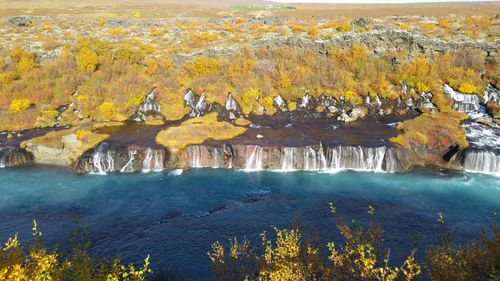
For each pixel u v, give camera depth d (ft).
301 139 144.56
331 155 135.74
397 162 132.57
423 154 138.82
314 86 187.73
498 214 101.91
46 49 208.64
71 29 250.98
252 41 211.61
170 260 84.74
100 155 135.54
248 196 115.55
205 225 99.09
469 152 130.41
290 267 46.96
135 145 139.64
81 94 182.39
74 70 194.29
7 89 179.11
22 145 145.28
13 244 43.78
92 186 123.75
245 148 137.18
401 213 102.99
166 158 137.39
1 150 142.92
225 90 186.39
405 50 192.24
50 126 168.35
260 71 195.72
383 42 195.31
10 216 104.94
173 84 190.19
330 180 126.11
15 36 228.63
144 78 193.26
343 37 198.90
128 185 124.26
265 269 49.96
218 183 124.98
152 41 232.53
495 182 121.39
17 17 267.59
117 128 162.81
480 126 152.15
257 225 98.48
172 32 247.91
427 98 175.01
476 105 169.17
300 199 112.88
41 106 176.14
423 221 98.27
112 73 194.90
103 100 181.47
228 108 181.06
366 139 143.13
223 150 138.31
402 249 84.38
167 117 175.94
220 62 198.59
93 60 193.88
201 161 139.44
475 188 117.70
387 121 165.99
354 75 191.31
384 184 122.01
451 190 116.78
